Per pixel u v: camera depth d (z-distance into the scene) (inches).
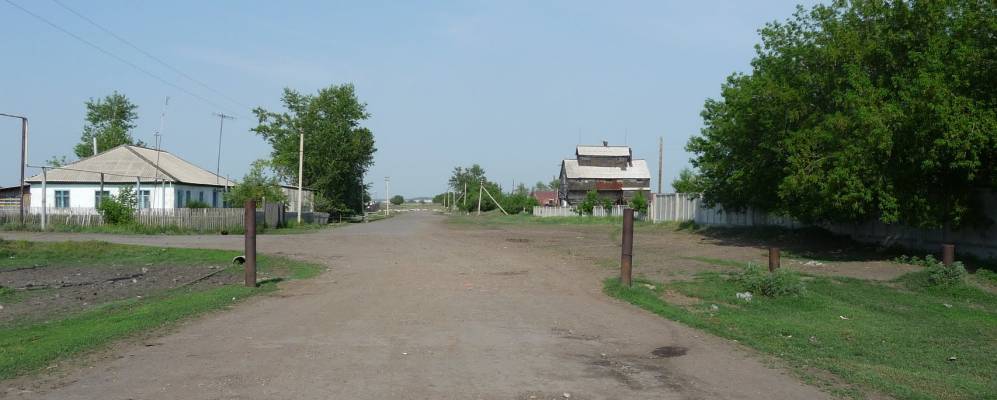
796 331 405.4
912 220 780.0
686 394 250.7
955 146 663.1
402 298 503.8
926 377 301.1
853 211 827.4
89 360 292.4
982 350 369.1
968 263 746.2
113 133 3036.4
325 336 352.2
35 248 942.4
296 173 2918.3
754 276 568.1
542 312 442.3
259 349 318.0
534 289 566.3
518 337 354.3
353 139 3073.3
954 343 387.9
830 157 829.2
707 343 351.3
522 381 263.4
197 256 895.7
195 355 303.9
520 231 1736.0
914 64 792.9
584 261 837.8
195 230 1530.5
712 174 1302.9
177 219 1515.7
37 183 1876.2
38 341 331.6
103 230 1451.8
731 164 1167.6
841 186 798.5
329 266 786.8
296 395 239.0
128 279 662.5
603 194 3654.0
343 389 247.4
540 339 350.3
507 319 412.2
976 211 776.3
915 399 256.2
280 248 1066.7
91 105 3159.5
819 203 868.0
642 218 2272.4
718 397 248.5
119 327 363.9
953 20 772.6
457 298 504.7
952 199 772.6
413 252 990.4
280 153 2987.2
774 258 635.5
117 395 237.9
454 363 292.0
